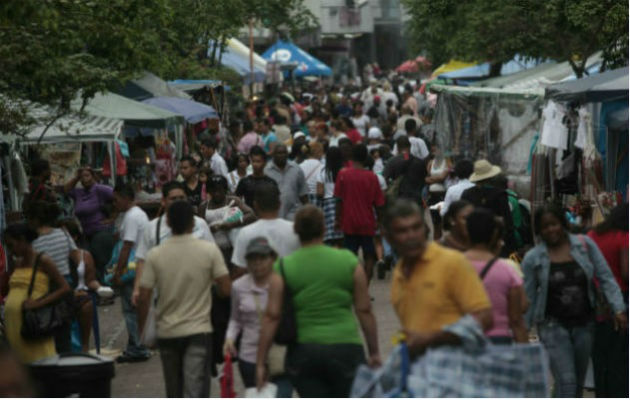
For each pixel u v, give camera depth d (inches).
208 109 1508.4
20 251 660.7
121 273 773.3
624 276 603.8
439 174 1245.1
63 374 551.2
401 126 1871.3
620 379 598.2
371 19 5354.3
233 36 2143.2
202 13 1876.2
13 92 946.7
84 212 1005.2
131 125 1250.6
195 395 568.4
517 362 432.8
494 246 512.1
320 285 485.4
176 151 1551.4
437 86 1402.6
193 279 572.1
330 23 5196.9
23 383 280.8
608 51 1493.6
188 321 570.3
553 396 589.3
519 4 1626.5
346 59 5378.9
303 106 3154.5
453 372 429.1
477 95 1369.3
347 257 491.2
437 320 440.5
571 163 1074.1
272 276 490.0
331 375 485.4
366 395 441.1
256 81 2797.7
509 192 801.6
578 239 569.3
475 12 1823.3
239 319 556.7
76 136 1103.6
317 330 484.7
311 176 1156.5
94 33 943.0
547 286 564.7
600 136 1025.5
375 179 990.4
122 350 837.2
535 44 1812.3
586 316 568.1
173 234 579.8
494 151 1369.3
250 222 802.2
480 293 437.7
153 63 1122.7
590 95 946.7
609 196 946.1
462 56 2004.2
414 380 430.9
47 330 658.2
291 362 487.5
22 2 785.6
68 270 717.9
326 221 1008.9
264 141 1758.1
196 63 1961.1
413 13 2268.7
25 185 1015.6
